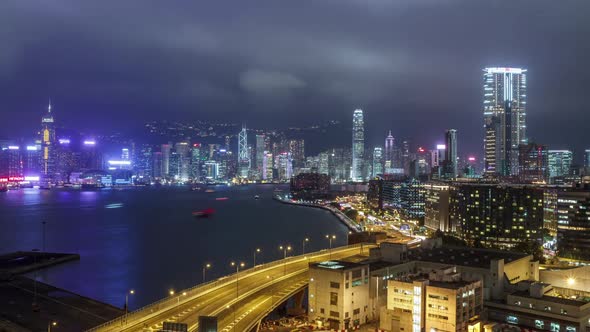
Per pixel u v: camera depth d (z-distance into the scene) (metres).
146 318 170.38
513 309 186.12
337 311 188.75
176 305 186.38
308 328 186.25
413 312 178.38
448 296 172.12
